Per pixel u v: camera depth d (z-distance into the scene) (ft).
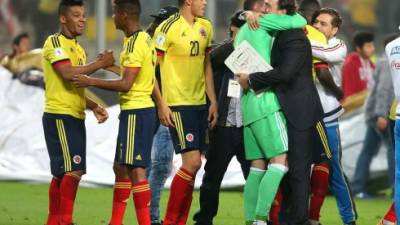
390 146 133.28
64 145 89.15
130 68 86.89
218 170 97.55
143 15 200.75
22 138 146.61
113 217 91.04
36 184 143.43
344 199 97.60
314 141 90.74
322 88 95.61
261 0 92.48
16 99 148.97
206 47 94.38
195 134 93.61
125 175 90.89
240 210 118.83
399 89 86.38
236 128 96.37
